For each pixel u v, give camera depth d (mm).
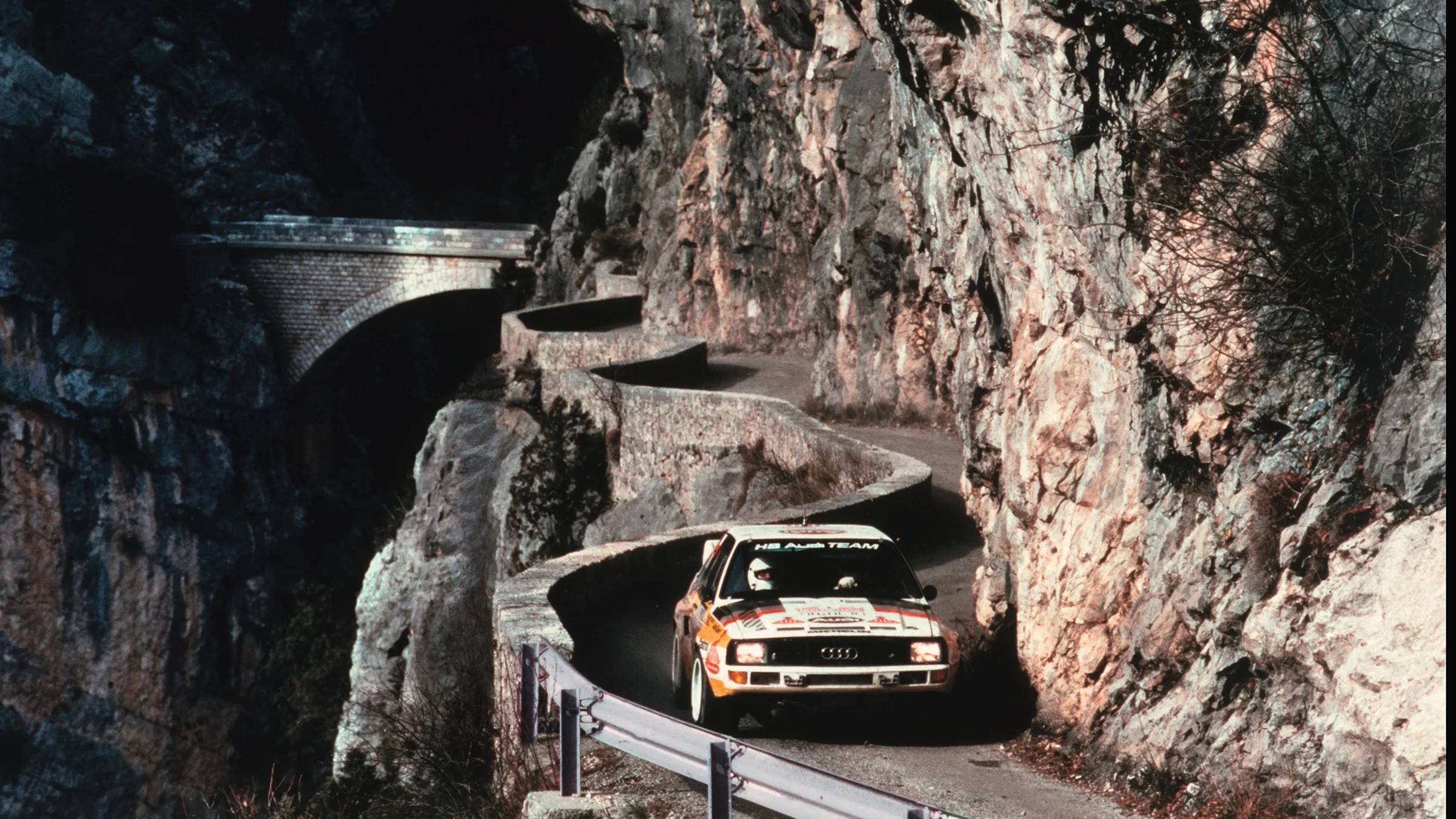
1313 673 8656
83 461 100438
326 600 108000
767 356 66250
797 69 58594
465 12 130375
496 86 137000
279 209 124062
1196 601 10414
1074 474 13477
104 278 101312
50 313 99625
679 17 82750
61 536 98625
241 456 110562
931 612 12797
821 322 51656
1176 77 11922
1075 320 14078
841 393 45594
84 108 107375
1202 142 10906
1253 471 10320
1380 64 9391
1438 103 8859
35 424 98500
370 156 136625
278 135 126625
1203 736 9680
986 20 15711
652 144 93562
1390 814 7625
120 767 96875
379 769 18031
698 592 14188
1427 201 8906
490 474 60375
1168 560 11164
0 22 106500
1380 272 9219
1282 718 8883
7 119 101000
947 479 30438
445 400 130375
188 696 101562
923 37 18344
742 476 37000
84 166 103625
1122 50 12641
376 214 136125
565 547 48094
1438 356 8438
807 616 12289
